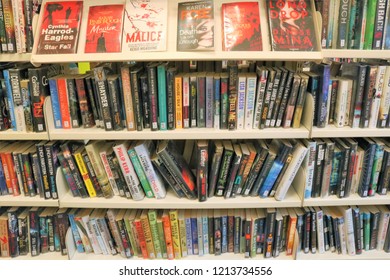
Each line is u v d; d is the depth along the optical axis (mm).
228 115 1375
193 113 1398
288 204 1492
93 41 1241
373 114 1380
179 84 1343
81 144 1533
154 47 1220
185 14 1265
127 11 1275
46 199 1489
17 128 1388
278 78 1325
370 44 1293
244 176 1492
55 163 1441
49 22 1263
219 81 1329
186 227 1578
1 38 1271
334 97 1399
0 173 1484
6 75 1311
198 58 1200
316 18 1245
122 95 1346
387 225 1609
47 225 1599
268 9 1259
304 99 1365
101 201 1496
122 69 1300
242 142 1577
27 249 1634
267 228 1563
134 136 1369
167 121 1385
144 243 1590
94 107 1404
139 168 1454
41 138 1376
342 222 1579
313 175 1465
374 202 1498
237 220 1576
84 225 1586
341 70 1476
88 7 1289
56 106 1386
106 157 1458
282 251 1651
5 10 1240
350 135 1383
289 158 1428
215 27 1258
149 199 1516
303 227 1597
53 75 1436
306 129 1393
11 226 1568
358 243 1618
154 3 1286
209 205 1486
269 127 1407
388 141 1521
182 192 1512
